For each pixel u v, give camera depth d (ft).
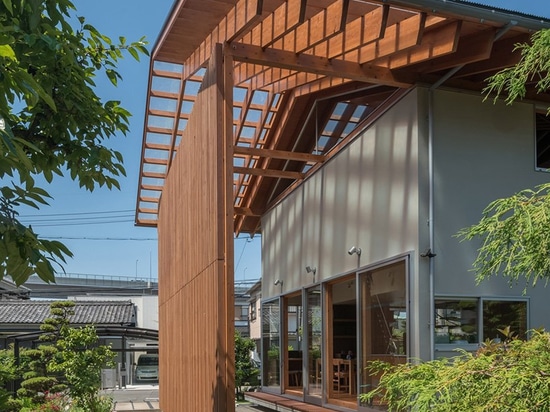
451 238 22.34
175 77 32.09
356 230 27.73
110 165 10.57
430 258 22.02
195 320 28.53
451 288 22.04
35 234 8.16
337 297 35.32
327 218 31.45
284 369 38.22
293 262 36.63
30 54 8.77
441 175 22.63
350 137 28.89
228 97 22.70
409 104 23.43
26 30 8.58
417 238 22.18
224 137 22.57
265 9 20.59
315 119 33.76
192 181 30.19
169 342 40.42
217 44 22.67
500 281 22.59
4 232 7.84
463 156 23.02
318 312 32.55
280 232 39.60
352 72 22.50
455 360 9.62
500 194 23.31
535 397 7.54
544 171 24.14
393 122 24.64
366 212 26.81
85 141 10.54
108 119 10.82
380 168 25.63
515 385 7.67
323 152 32.53
